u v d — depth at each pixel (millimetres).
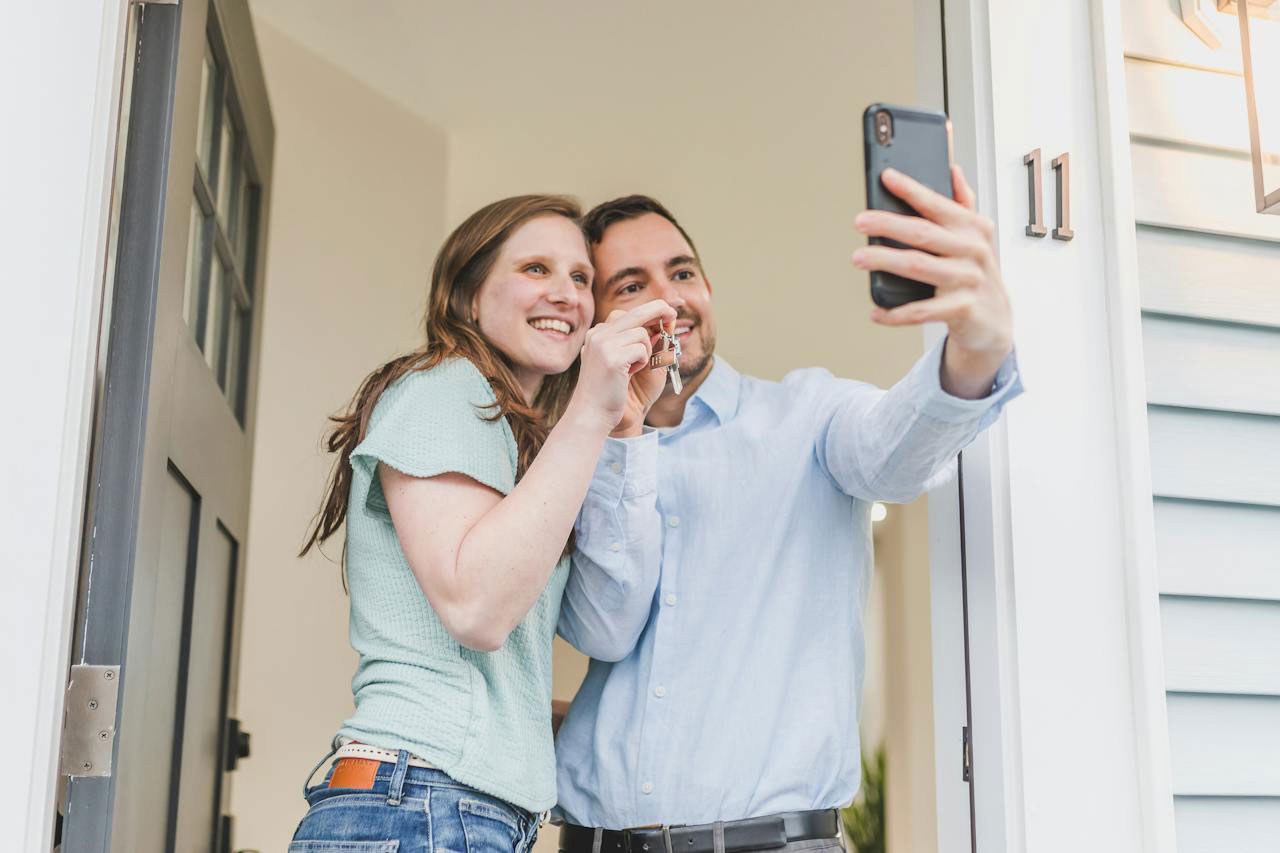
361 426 1400
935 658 1523
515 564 1173
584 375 1248
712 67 3068
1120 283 1502
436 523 1240
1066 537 1453
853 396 1611
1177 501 1515
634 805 1523
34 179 1264
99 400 1341
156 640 1509
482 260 1618
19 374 1229
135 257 1370
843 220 3588
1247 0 1575
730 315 3773
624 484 1486
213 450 2014
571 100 3207
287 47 2973
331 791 1254
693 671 1574
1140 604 1430
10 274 1243
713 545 1612
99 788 1265
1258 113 1558
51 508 1215
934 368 1259
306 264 3027
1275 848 1449
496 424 1370
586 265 1652
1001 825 1388
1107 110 1544
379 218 3141
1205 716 1469
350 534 1376
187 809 1894
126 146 1392
